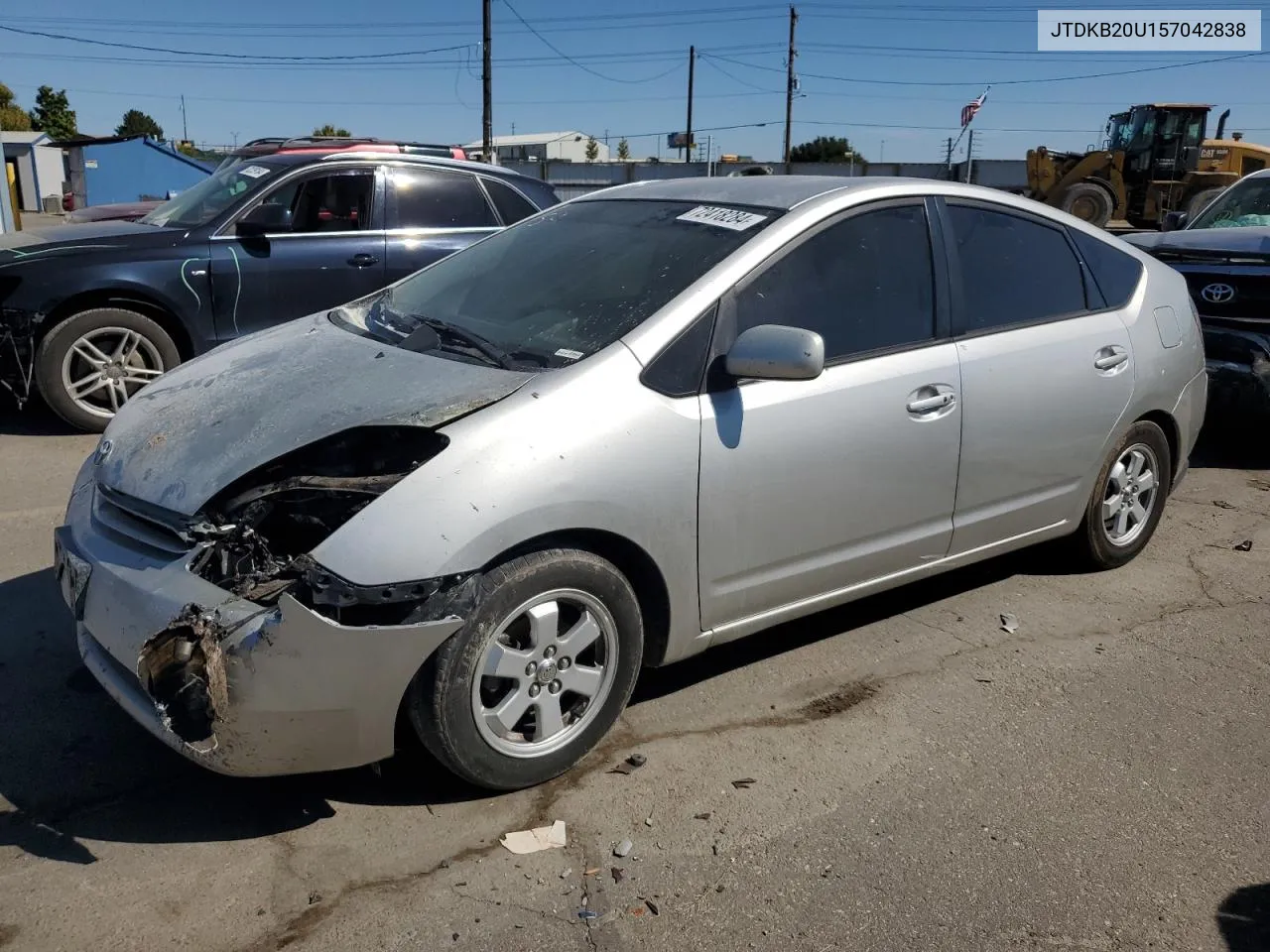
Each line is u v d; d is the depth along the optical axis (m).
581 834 2.94
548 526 2.88
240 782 3.12
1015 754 3.43
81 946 2.47
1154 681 3.95
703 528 3.24
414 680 2.82
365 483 2.79
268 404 3.14
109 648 2.85
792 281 3.50
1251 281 6.49
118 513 3.07
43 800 3.00
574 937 2.56
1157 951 2.60
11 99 67.88
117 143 23.02
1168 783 3.29
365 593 2.64
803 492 3.45
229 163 9.59
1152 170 26.00
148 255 6.63
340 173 7.29
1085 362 4.33
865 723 3.58
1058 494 4.42
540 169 42.47
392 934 2.54
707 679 3.84
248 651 2.62
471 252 4.35
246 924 2.56
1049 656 4.12
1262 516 5.92
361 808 3.02
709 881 2.78
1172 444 5.00
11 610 4.14
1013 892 2.78
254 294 6.95
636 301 3.36
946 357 3.82
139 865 2.75
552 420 2.94
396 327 3.72
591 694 3.16
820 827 3.01
